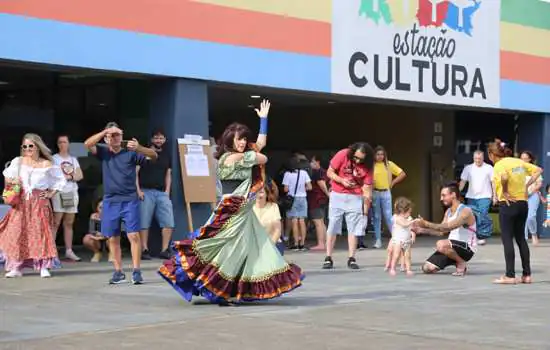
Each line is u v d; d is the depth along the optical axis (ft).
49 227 42.63
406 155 84.53
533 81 78.59
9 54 46.14
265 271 32.04
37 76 62.23
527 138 81.00
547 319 29.30
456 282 40.55
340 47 62.44
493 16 74.64
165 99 53.93
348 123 87.04
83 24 48.91
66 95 67.62
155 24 52.03
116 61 50.31
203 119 54.85
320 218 61.72
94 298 34.42
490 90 74.33
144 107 64.08
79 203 65.16
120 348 24.04
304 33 60.08
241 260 31.99
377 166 63.05
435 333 26.53
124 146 39.09
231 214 31.73
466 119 89.40
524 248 40.32
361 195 47.03
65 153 51.75
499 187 39.99
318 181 61.16
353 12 63.31
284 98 77.82
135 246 39.24
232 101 80.28
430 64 69.00
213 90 70.64
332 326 27.73
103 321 28.60
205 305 32.27
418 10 68.08
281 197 61.67
